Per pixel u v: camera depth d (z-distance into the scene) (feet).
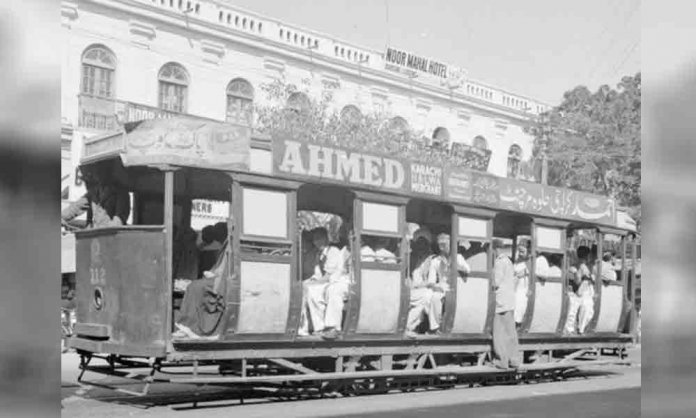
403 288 36.81
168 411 30.04
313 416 29.22
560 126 90.53
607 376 48.44
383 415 29.96
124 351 29.91
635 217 67.05
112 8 69.00
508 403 34.73
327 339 33.78
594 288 47.39
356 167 35.17
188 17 73.77
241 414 29.35
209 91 75.66
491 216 40.98
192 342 29.43
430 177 38.19
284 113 76.02
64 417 27.73
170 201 29.76
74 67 66.59
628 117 87.97
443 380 40.55
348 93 85.35
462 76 94.68
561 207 45.19
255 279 31.40
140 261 29.99
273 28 79.92
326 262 35.53
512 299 40.37
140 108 69.67
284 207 32.65
